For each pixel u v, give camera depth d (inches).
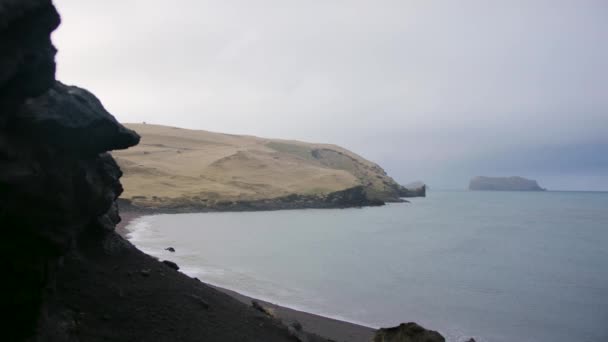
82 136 384.8
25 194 309.4
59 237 349.7
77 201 406.0
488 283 1288.1
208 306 546.0
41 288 339.3
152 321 464.4
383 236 2492.6
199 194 4411.9
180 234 2228.1
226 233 2400.3
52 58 330.3
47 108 350.6
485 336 810.8
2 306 313.6
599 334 832.3
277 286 1143.6
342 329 786.2
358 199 5600.4
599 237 2608.3
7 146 302.7
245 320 560.1
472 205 6648.6
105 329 422.0
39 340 342.6
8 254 308.5
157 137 7111.2
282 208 4744.1
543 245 2219.5
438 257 1766.7
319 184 5600.4
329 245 2048.5
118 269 547.8
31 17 290.5
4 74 276.1
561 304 1056.2
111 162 601.6
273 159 6461.6
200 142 7313.0
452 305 1022.4
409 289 1179.3
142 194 4077.3
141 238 1973.4
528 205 6840.6
